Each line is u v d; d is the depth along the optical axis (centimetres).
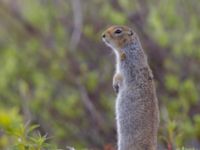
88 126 2547
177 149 1392
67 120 2575
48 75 2753
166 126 1476
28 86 2784
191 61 2569
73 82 2709
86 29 2669
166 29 2533
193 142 2008
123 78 1241
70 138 2480
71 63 2728
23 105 2564
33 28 2788
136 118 1160
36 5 2716
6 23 2841
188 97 2381
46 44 2753
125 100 1186
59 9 2736
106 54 2761
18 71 2773
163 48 2573
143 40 2577
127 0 2505
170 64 2570
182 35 2498
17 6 2828
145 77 1202
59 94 2733
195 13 2519
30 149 1157
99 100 2677
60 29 2744
